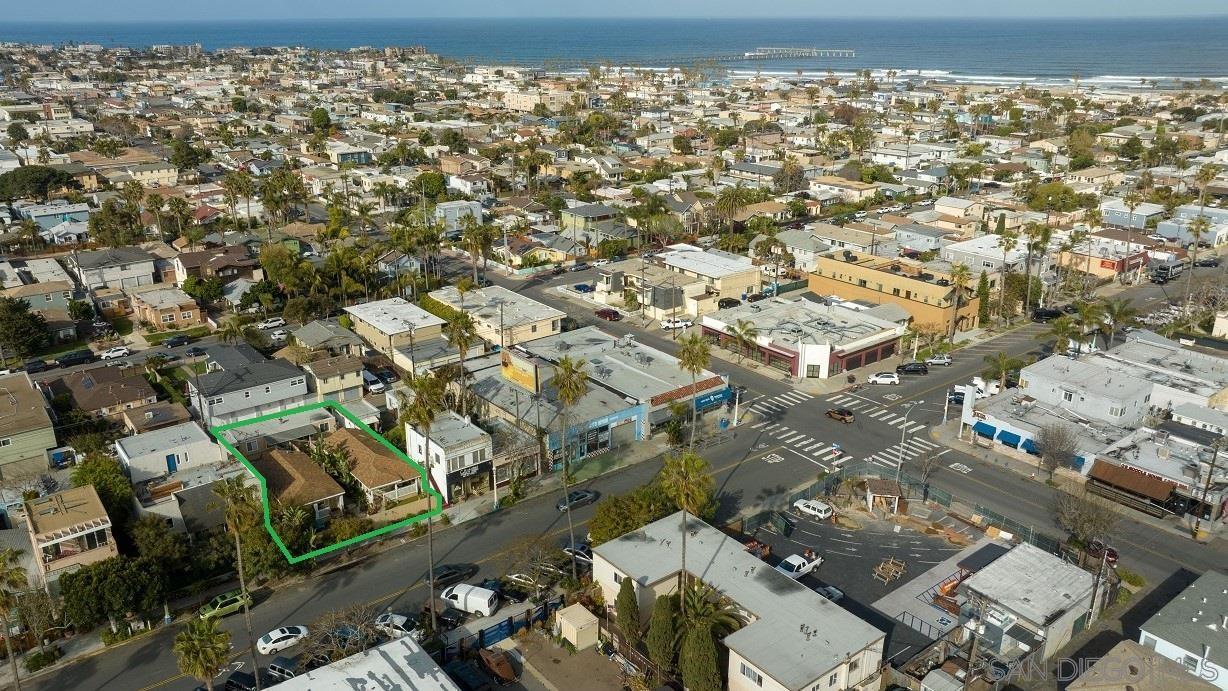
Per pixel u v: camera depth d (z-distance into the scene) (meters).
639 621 63.22
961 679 59.00
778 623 59.84
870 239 171.38
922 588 71.00
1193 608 62.97
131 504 79.44
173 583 70.06
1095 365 105.19
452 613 67.12
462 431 86.44
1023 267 149.38
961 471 90.75
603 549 68.31
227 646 50.91
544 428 90.25
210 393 96.62
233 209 189.88
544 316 128.12
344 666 55.66
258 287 140.00
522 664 62.62
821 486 86.19
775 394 110.50
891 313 126.62
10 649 55.09
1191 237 177.12
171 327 133.25
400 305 131.75
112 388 103.06
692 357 91.69
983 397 102.25
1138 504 82.88
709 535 70.75
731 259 153.12
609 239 178.50
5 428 88.62
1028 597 64.50
